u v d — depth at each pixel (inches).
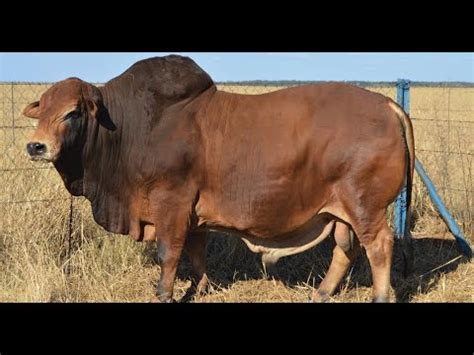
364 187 191.8
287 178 195.6
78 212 258.5
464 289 234.8
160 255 201.9
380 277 197.0
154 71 202.1
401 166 193.0
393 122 193.2
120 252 253.8
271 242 210.4
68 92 190.4
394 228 291.7
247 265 260.8
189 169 197.5
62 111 188.5
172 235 200.4
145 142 199.0
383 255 195.8
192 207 200.8
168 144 195.9
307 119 195.3
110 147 201.5
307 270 257.1
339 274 217.6
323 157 193.5
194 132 197.9
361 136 190.9
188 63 204.5
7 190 255.1
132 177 202.1
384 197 193.0
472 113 397.1
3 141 293.7
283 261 261.9
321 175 195.0
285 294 231.5
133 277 244.1
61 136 189.5
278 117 197.9
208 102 203.0
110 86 204.7
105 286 231.5
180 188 197.6
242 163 197.0
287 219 200.1
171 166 195.5
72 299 219.9
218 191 200.1
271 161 195.0
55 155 188.2
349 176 192.1
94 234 259.1
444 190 310.0
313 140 193.6
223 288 234.7
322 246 266.8
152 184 198.8
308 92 200.4
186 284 245.9
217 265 260.7
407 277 235.1
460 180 318.0
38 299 212.2
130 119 200.2
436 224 303.9
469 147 327.6
